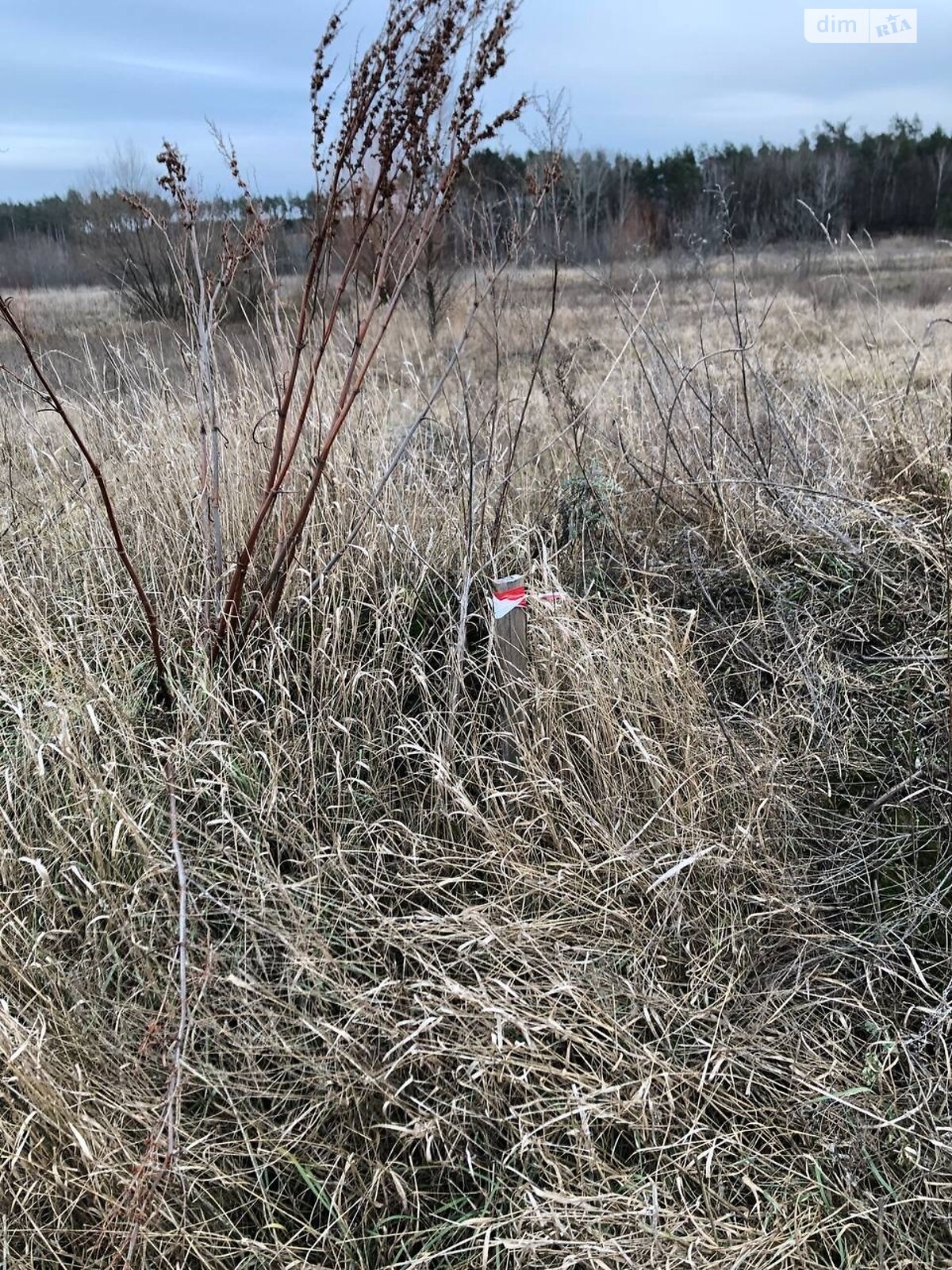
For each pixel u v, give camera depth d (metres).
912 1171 1.96
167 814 2.50
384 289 3.08
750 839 2.50
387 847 2.57
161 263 7.90
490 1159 1.98
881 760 2.84
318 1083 1.99
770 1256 1.81
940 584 3.16
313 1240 1.88
